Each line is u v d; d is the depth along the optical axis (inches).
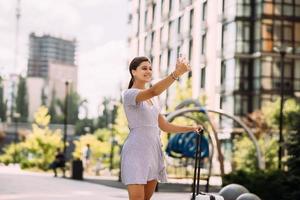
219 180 1054.4
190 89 1263.5
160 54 1298.0
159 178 170.7
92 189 725.9
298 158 600.1
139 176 161.6
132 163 162.9
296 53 1481.3
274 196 569.0
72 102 4606.3
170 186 855.7
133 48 1504.7
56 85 5689.0
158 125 177.6
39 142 1831.9
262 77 1419.8
